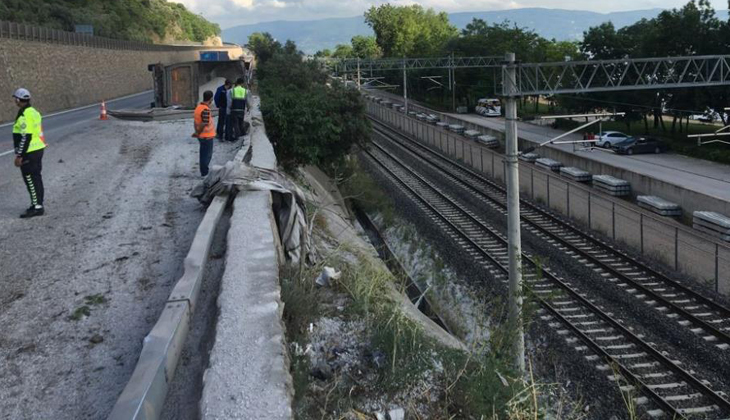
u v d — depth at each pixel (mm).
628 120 49594
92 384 4438
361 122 25109
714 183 31109
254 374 3930
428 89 80688
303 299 5871
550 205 28688
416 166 40469
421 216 25672
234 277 5449
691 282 16766
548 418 6633
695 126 50406
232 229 6781
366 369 5340
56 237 7938
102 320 5484
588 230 23953
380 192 29000
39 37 41719
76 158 14219
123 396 3645
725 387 10688
